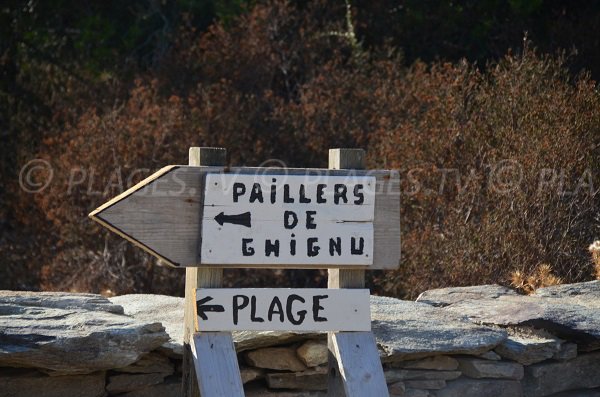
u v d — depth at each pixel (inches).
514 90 568.4
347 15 911.7
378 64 799.7
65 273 637.3
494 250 488.4
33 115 872.9
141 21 1010.1
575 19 884.6
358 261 226.2
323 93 764.0
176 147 657.0
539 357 286.8
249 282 676.1
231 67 822.5
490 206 517.3
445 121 583.5
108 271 622.8
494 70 665.0
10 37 960.3
